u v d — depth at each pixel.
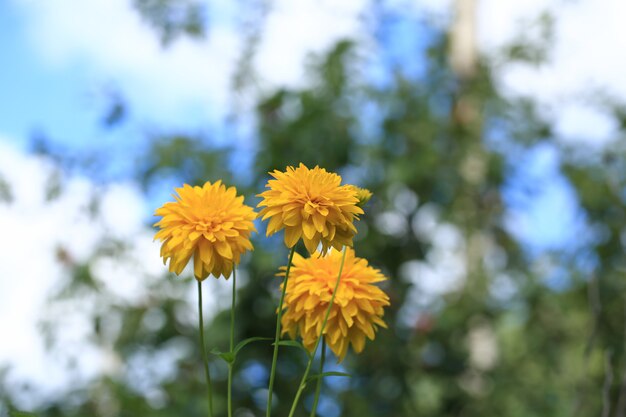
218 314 5.38
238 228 1.94
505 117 7.57
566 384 6.42
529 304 6.77
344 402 5.30
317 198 1.92
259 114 6.07
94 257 5.71
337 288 2.09
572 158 7.37
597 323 3.55
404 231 5.89
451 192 6.28
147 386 5.55
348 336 2.16
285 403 5.25
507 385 6.35
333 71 6.00
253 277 5.35
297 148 5.69
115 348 5.70
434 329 6.00
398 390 5.63
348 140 5.72
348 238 1.95
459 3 7.99
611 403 6.11
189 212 1.94
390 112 6.34
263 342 5.34
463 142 6.77
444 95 7.28
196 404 5.18
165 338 5.56
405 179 5.75
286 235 1.93
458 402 5.97
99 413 5.59
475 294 6.62
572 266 6.79
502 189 7.16
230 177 5.86
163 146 6.11
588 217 6.89
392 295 5.66
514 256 7.21
